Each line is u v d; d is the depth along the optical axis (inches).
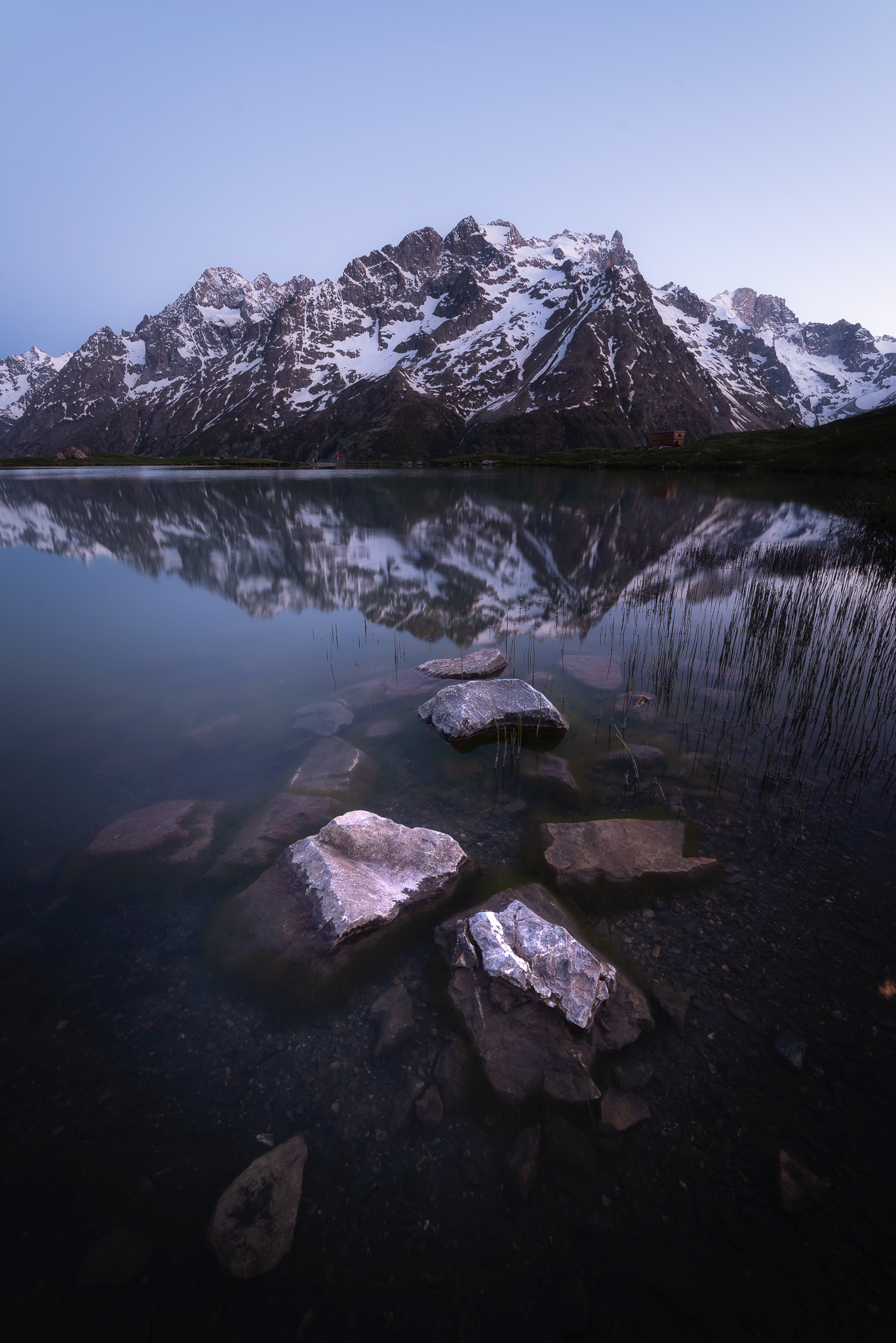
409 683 456.8
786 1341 120.2
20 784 329.4
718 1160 151.6
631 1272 131.9
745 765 338.0
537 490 2667.3
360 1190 146.9
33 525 1501.0
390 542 1206.9
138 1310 126.6
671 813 295.3
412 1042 182.5
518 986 191.8
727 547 1096.8
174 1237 138.6
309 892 226.7
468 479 3587.6
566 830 275.7
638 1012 187.8
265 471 4992.6
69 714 421.4
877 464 2728.8
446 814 298.8
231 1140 158.2
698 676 471.8
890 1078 168.9
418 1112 163.8
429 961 211.8
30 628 634.8
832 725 381.1
